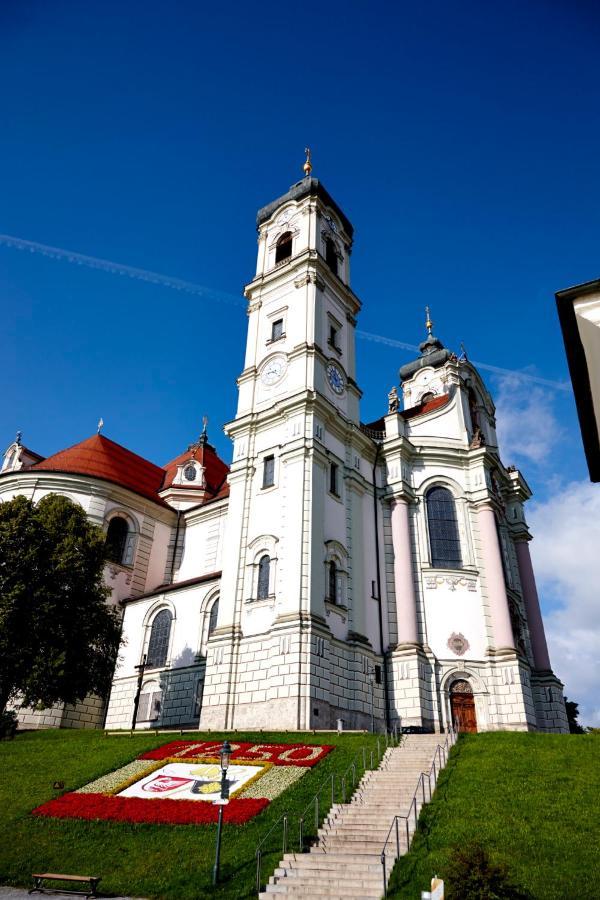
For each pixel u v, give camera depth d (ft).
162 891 51.11
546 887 46.52
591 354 43.80
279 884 50.72
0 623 98.27
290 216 162.50
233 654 111.86
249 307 154.92
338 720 98.02
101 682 108.27
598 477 48.11
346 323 155.22
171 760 80.18
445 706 121.08
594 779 65.98
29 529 107.76
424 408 161.68
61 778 78.64
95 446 172.04
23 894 52.13
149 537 162.71
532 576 152.87
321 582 113.50
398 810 62.44
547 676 138.82
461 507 141.90
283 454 125.08
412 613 126.93
